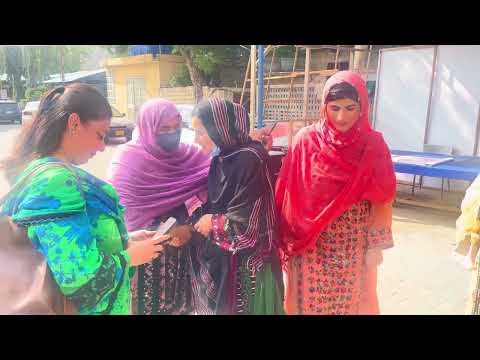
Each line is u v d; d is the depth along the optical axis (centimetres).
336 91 145
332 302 161
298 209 156
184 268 164
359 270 160
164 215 167
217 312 150
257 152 143
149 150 163
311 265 159
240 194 140
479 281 156
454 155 457
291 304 168
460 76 457
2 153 102
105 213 106
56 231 92
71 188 95
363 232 158
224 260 146
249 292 150
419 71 487
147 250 124
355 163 150
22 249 95
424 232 365
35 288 95
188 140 179
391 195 154
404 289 256
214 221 146
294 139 163
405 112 505
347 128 149
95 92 104
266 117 541
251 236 142
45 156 100
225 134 142
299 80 561
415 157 443
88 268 95
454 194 484
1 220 95
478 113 448
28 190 93
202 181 171
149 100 164
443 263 297
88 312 102
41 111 101
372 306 168
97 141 105
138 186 163
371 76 564
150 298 160
